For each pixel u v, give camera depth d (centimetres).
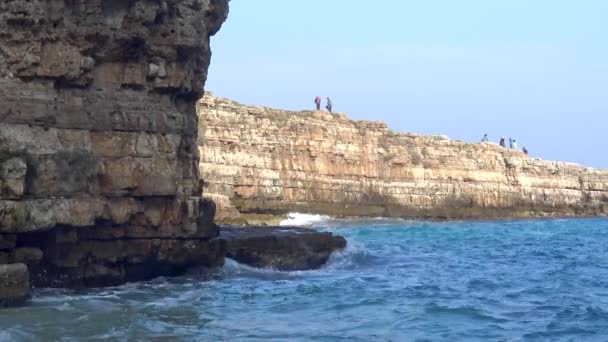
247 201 7525
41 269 2120
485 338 1667
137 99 2353
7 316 1708
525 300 2247
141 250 2366
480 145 9731
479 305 2112
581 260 3759
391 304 2089
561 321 1892
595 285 2639
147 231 2373
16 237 1988
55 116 2130
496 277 2859
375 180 8712
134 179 2297
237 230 3325
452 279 2762
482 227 7656
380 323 1808
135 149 2311
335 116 8606
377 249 4119
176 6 2439
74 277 2202
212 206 2586
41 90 2119
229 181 7362
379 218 8450
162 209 2402
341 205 8338
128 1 2297
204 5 2566
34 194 2031
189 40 2462
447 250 4366
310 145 8169
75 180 2134
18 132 2041
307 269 2967
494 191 9669
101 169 2219
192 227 2475
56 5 2133
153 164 2348
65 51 2158
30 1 2080
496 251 4353
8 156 1994
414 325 1794
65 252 2158
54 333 1542
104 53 2269
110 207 2245
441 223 8319
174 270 2523
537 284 2647
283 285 2439
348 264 3155
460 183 9400
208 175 7169
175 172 2420
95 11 2217
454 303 2134
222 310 1936
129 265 2364
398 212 8788
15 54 2077
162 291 2231
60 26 2150
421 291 2375
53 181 2073
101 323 1666
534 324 1848
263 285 2423
